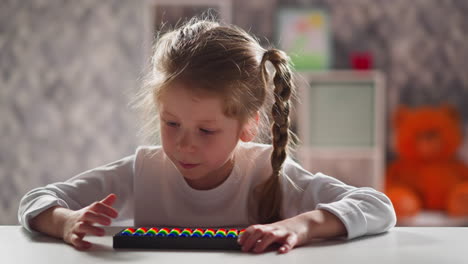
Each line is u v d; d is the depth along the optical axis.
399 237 0.80
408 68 3.61
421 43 3.61
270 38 3.61
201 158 0.86
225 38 0.93
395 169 3.50
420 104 3.61
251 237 0.70
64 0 2.95
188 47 0.89
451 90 3.61
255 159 1.08
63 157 2.94
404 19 3.61
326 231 0.79
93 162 2.95
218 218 1.06
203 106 0.84
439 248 0.72
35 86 2.91
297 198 1.07
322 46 3.49
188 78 0.84
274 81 0.98
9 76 2.85
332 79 3.27
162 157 1.09
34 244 0.75
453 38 3.61
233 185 1.06
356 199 0.88
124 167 1.12
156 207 1.08
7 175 2.84
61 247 0.73
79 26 2.96
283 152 1.00
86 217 0.77
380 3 3.60
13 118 2.86
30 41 2.91
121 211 1.13
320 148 3.28
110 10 2.98
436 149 3.42
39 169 2.91
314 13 3.53
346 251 0.71
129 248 0.72
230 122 0.88
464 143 3.57
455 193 3.27
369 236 0.82
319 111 3.28
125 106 2.95
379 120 3.27
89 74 2.96
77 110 2.95
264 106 1.00
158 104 0.88
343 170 3.28
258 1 3.62
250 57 0.94
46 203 0.86
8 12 2.86
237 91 0.88
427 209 3.43
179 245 0.71
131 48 2.98
